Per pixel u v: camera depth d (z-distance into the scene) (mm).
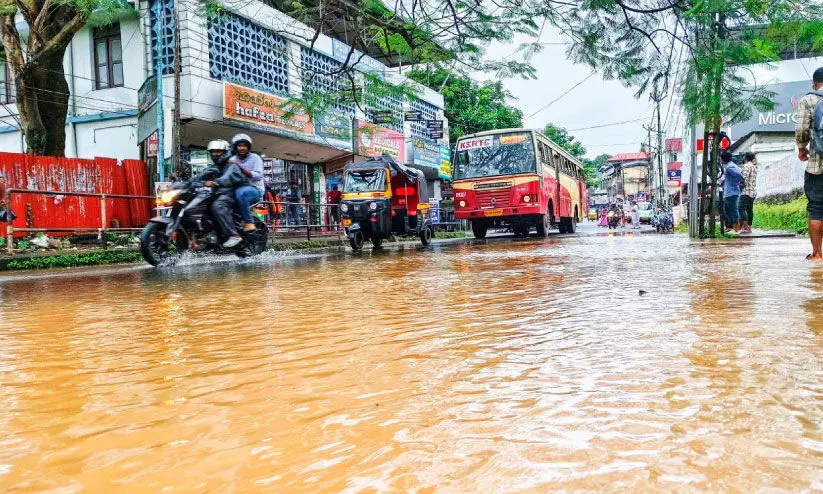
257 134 16719
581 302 3354
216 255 9633
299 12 8664
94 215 13180
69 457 1225
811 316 2633
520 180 18094
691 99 7277
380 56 20953
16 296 4953
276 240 15250
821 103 5371
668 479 1015
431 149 27781
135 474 1125
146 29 15500
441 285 4582
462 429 1308
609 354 2006
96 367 2113
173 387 1786
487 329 2598
